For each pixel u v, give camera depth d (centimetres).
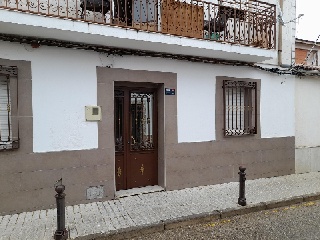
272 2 748
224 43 589
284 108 771
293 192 612
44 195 495
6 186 467
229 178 684
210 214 478
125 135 600
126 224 433
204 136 648
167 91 601
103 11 526
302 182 702
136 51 559
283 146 771
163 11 573
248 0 664
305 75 802
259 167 732
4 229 414
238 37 669
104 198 543
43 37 480
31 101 482
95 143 535
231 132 693
